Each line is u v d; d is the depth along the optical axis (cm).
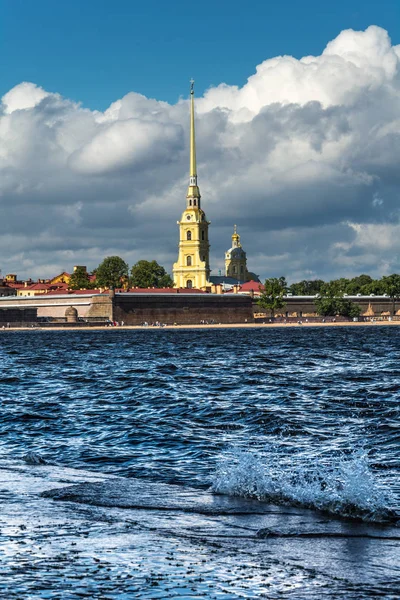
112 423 3772
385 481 2330
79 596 1323
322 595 1328
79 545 1614
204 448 3034
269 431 3472
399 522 1789
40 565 1484
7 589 1357
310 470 2480
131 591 1348
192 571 1447
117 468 2631
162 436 3356
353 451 2922
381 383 5662
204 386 5684
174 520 1817
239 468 2277
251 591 1349
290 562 1501
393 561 1509
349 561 1508
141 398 4894
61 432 3512
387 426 3550
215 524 1781
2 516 1853
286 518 1834
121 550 1578
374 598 1319
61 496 2070
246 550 1579
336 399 4659
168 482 2369
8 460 2733
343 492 1978
